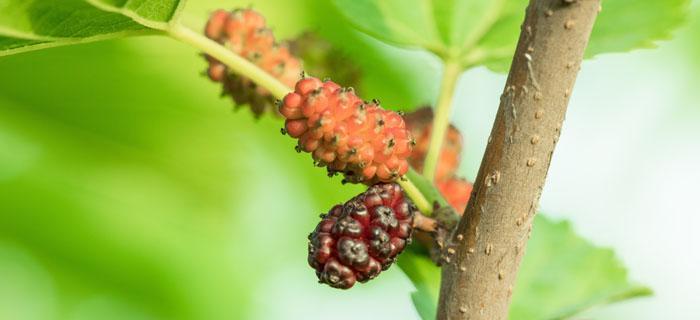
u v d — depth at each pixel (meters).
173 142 0.53
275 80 0.39
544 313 0.43
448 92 0.42
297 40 0.43
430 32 0.43
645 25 0.42
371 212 0.37
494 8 0.43
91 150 0.53
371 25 0.43
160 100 0.52
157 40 0.52
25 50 0.37
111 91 0.51
